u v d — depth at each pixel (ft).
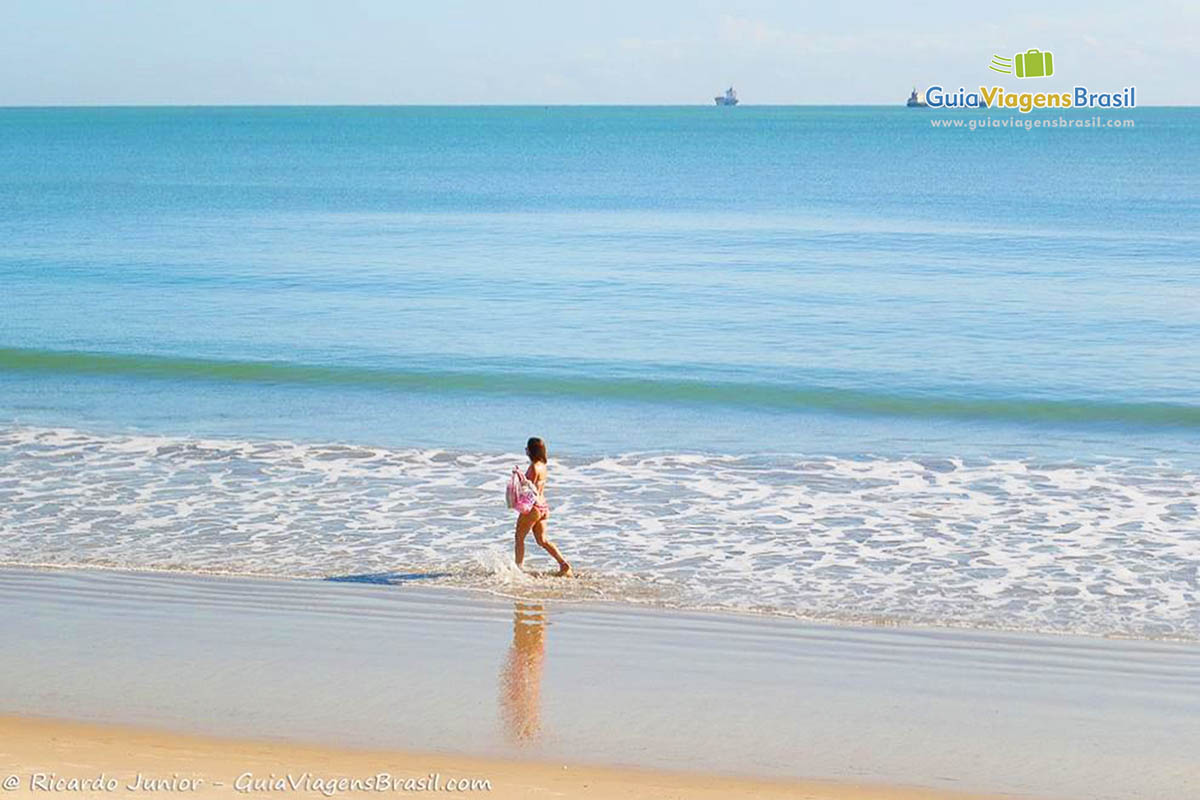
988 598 39.68
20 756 26.53
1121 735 29.09
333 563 43.24
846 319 93.76
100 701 30.55
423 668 33.27
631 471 55.98
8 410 67.92
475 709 30.30
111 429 63.82
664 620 37.58
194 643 35.14
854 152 427.33
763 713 30.25
